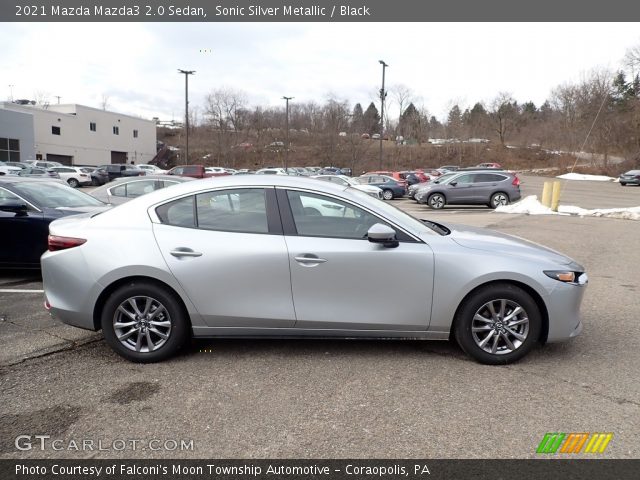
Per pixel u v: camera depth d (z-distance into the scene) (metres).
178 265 3.61
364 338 3.74
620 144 51.91
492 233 4.29
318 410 3.04
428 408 3.06
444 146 70.00
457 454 2.59
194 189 3.84
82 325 3.79
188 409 3.05
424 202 19.84
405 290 3.62
